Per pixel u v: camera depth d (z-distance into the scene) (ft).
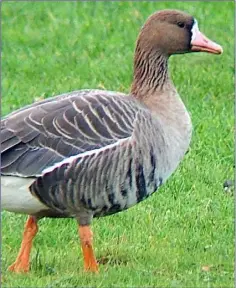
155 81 51.19
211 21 90.68
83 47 85.51
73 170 46.73
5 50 85.35
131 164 47.73
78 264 50.06
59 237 53.78
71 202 47.34
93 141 47.09
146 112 49.08
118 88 75.10
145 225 54.80
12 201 47.19
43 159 46.57
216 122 67.10
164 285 46.91
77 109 47.57
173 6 94.68
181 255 51.21
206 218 55.47
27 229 49.19
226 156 62.59
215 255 51.19
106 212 48.65
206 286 46.91
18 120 47.24
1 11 94.73
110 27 89.92
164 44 51.62
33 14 94.02
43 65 81.51
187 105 70.95
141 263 50.19
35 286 46.60
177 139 49.85
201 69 79.15
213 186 59.16
